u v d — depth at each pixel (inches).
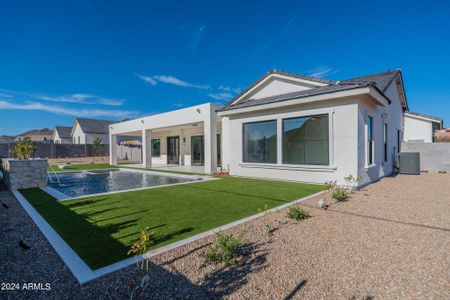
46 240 160.6
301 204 257.3
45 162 384.8
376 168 430.3
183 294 100.9
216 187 370.9
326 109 378.3
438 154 583.8
